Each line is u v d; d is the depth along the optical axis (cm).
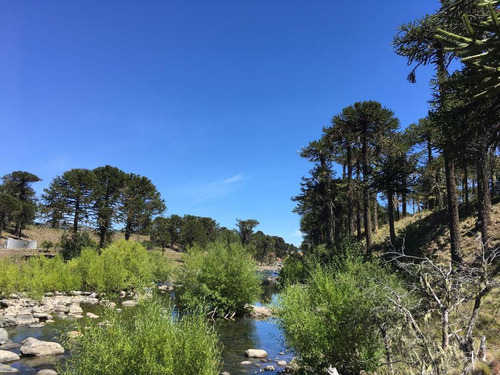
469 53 443
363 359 739
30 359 1055
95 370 513
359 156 3170
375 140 2633
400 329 603
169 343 535
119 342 525
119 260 2583
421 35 1230
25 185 7694
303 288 959
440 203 2959
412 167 2500
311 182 3428
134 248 3175
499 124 702
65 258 3762
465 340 496
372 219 4244
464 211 2345
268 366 1053
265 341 1390
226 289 1920
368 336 719
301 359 910
